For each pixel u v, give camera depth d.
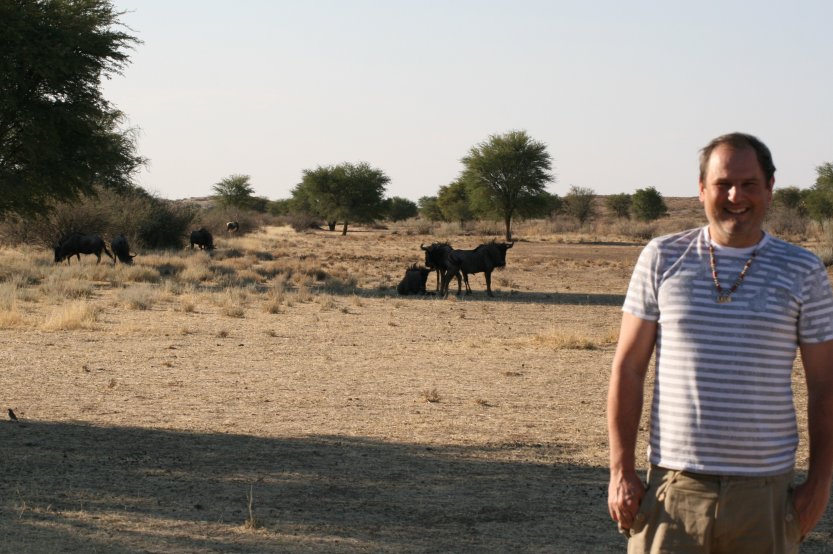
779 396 3.93
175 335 21.39
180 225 57.53
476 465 10.21
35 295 28.66
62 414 12.67
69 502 8.37
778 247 4.00
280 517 8.09
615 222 119.44
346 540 7.48
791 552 4.04
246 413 13.00
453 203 124.25
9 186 36.62
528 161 82.94
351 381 15.79
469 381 15.94
